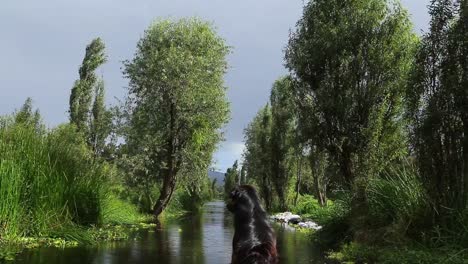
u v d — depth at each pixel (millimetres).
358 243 14750
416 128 13508
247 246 3268
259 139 51781
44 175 15312
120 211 23547
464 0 13055
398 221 13898
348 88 18016
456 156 12828
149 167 31656
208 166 32812
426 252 11406
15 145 15188
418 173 13812
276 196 51938
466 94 12625
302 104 19188
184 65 29453
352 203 17047
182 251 15062
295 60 19172
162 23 31281
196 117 30516
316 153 19672
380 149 17938
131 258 13078
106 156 35500
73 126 24172
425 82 13523
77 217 16844
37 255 12500
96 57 49500
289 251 15820
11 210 13859
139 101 31109
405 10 18016
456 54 13016
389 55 17828
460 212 12211
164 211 36906
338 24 18438
